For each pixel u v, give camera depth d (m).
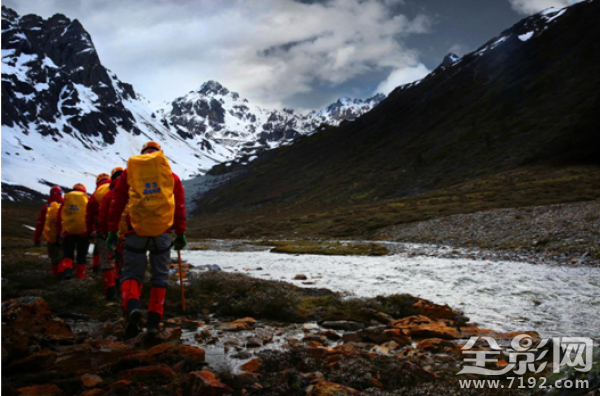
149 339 6.03
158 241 6.20
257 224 95.62
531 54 189.25
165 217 6.12
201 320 8.23
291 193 179.38
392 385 4.48
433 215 62.44
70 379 4.44
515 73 181.12
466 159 127.44
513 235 33.62
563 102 134.38
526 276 16.52
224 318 8.44
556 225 33.56
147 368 4.71
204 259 30.39
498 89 176.62
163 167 6.29
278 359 5.25
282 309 8.65
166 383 4.53
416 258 27.61
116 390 4.24
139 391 4.23
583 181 72.50
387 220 65.88
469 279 15.89
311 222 86.00
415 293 12.66
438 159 137.75
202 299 9.49
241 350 6.06
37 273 11.27
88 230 9.57
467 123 161.00
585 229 29.55
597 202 43.53
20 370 4.80
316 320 8.47
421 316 8.34
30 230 108.38
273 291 9.32
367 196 130.38
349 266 23.05
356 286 14.41
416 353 5.80
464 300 11.32
